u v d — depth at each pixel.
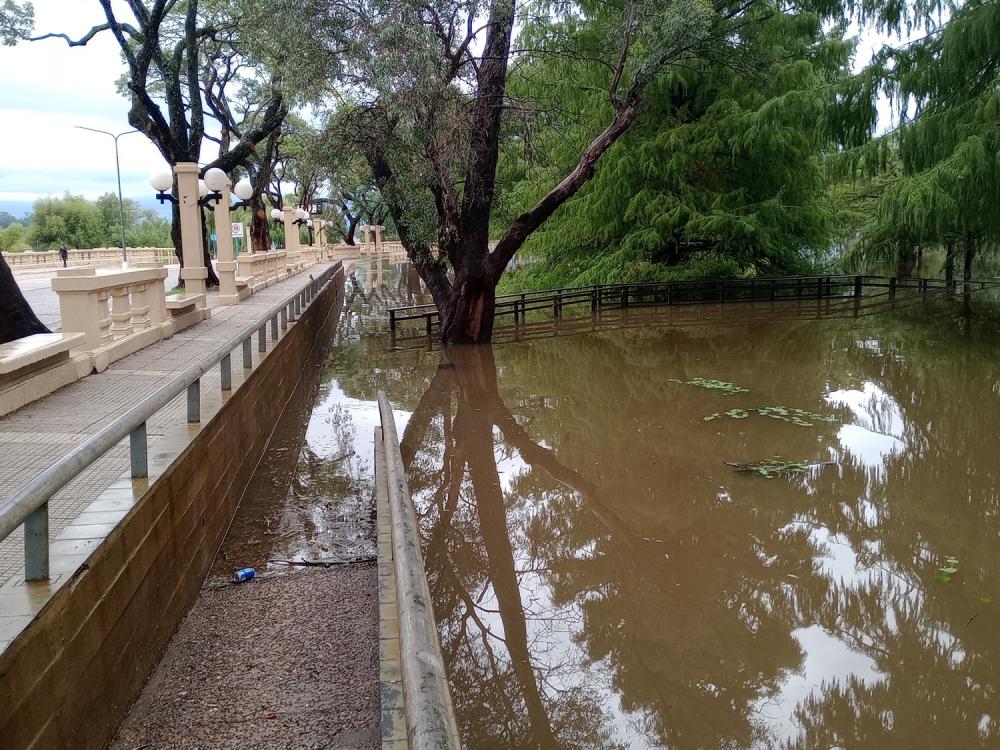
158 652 4.05
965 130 13.30
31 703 2.62
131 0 18.16
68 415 6.30
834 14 18.03
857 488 7.34
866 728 3.96
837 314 20.52
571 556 6.11
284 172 32.56
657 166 21.34
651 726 4.08
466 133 13.77
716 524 6.61
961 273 29.59
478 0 12.31
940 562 5.83
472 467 8.32
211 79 26.06
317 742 3.34
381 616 3.65
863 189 26.30
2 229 65.69
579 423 9.93
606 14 18.66
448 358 14.98
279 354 10.10
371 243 73.69
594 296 21.08
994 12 12.60
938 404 10.53
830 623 5.00
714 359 14.18
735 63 18.39
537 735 4.02
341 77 12.88
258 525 6.18
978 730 3.93
